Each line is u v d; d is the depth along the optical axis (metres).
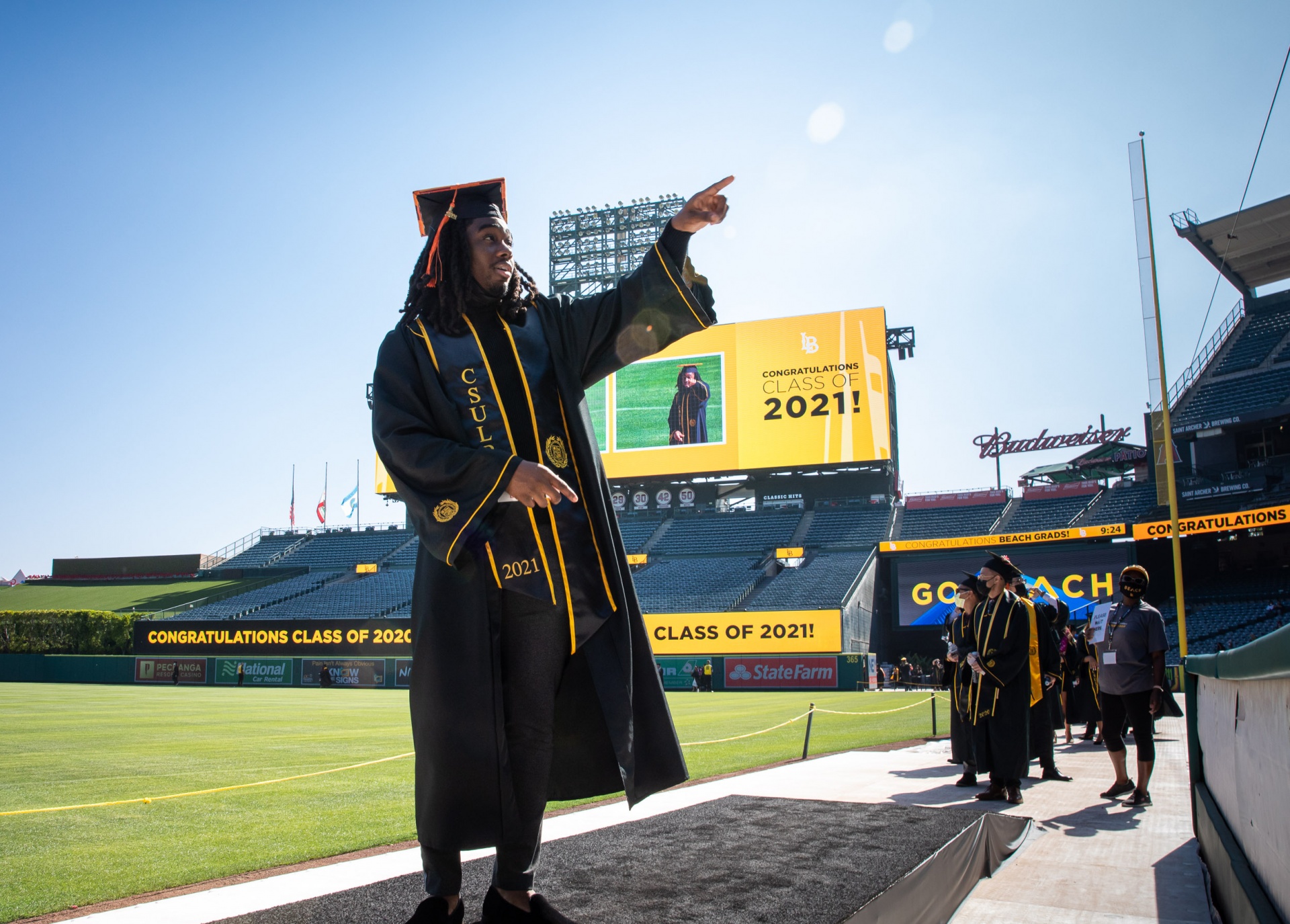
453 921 2.10
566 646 2.09
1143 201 20.23
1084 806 6.97
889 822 4.15
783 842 3.59
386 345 2.21
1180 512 39.22
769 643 37.78
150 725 17.05
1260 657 2.41
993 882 4.46
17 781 9.13
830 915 2.43
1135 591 7.31
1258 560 39.81
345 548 57.97
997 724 7.14
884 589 44.66
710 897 2.64
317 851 5.45
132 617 49.66
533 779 2.05
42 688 37.50
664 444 44.00
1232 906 3.28
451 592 2.03
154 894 4.34
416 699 2.04
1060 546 38.50
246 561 60.03
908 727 16.41
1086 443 45.34
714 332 44.16
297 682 42.41
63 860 5.21
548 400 2.21
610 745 2.18
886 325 41.72
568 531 2.12
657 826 3.99
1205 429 39.38
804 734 14.76
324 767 10.22
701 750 11.72
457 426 2.12
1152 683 7.03
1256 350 43.06
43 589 62.66
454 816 1.93
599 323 2.30
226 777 9.41
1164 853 5.14
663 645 39.38
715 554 46.94
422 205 2.30
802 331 42.78
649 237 48.22
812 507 48.19
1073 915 3.87
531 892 2.38
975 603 8.69
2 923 3.75
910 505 47.66
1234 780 3.62
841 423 41.53
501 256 2.20
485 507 1.89
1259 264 42.91
